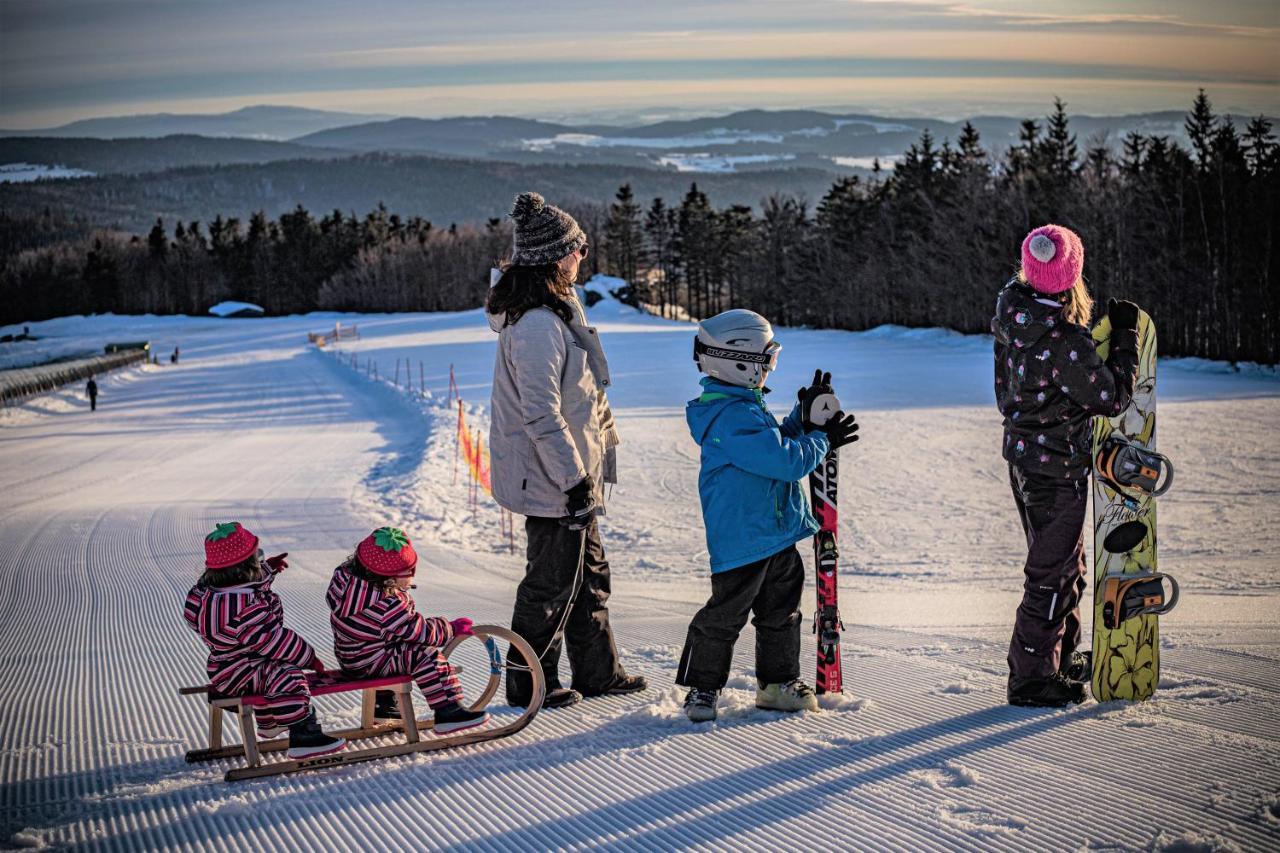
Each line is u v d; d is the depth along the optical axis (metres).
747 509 4.05
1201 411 25.92
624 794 3.33
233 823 3.21
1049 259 3.99
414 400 37.81
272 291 165.50
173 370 69.75
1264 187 50.81
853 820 3.02
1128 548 4.06
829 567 4.28
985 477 17.64
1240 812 2.95
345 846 3.02
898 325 79.62
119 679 5.55
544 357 4.16
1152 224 56.12
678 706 4.32
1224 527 12.48
